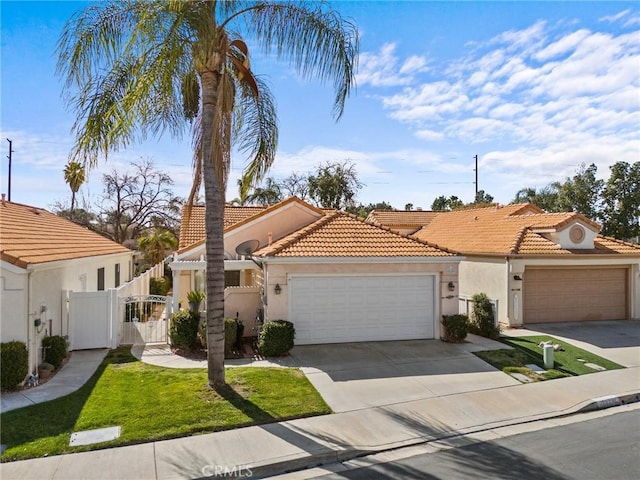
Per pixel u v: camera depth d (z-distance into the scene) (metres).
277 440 7.06
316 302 13.34
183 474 6.03
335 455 6.68
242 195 11.38
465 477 6.04
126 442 6.83
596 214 30.84
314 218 16.64
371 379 10.19
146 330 13.67
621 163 28.97
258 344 12.30
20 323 9.44
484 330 14.77
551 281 18.08
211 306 9.13
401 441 7.21
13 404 8.30
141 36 8.30
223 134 9.10
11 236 11.24
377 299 13.82
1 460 6.25
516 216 21.89
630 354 13.06
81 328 12.59
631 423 8.20
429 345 13.38
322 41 9.18
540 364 11.69
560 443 7.22
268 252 12.98
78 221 36.19
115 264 20.95
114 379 9.76
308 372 10.61
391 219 32.03
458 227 24.91
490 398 9.26
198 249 14.73
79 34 8.68
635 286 18.86
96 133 9.04
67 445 6.70
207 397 8.60
